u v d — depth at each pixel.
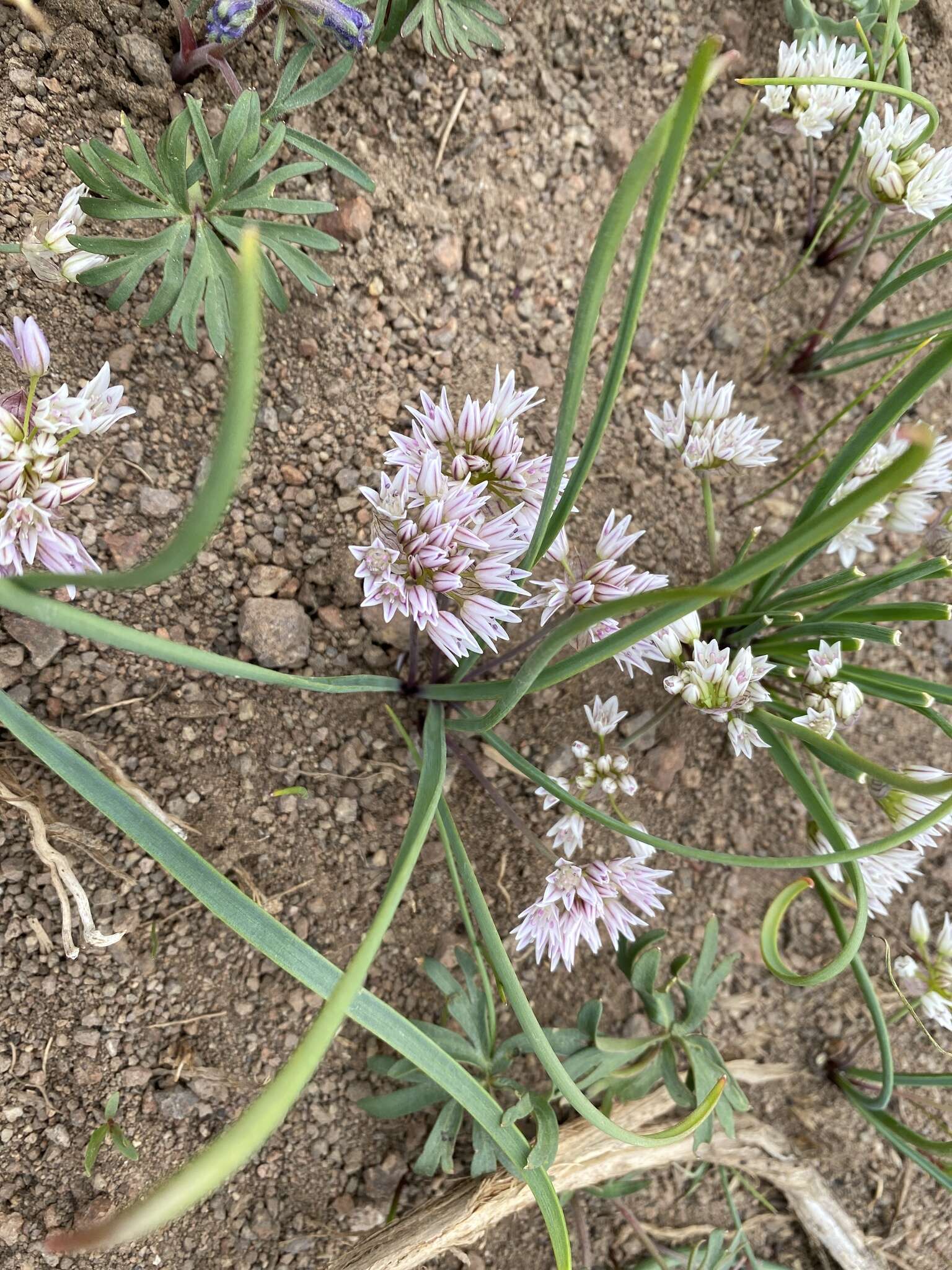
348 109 0.15
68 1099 0.14
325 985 0.11
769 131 0.17
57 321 0.13
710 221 0.17
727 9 0.17
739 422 0.14
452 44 0.14
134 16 0.13
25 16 0.13
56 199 0.13
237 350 0.06
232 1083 0.15
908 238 0.18
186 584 0.14
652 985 0.15
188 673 0.14
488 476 0.12
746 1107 0.15
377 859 0.15
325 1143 0.15
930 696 0.13
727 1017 0.18
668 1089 0.15
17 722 0.11
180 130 0.12
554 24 0.16
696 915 0.18
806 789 0.14
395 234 0.15
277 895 0.15
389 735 0.15
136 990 0.14
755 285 0.17
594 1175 0.15
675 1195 0.17
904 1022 0.18
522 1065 0.16
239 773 0.14
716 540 0.16
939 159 0.14
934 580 0.18
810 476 0.18
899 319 0.18
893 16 0.14
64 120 0.13
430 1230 0.14
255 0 0.12
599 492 0.17
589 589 0.12
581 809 0.13
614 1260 0.17
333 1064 0.15
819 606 0.15
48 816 0.13
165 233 0.12
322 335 0.15
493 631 0.12
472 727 0.13
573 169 0.16
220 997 0.15
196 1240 0.14
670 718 0.17
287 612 0.14
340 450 0.15
